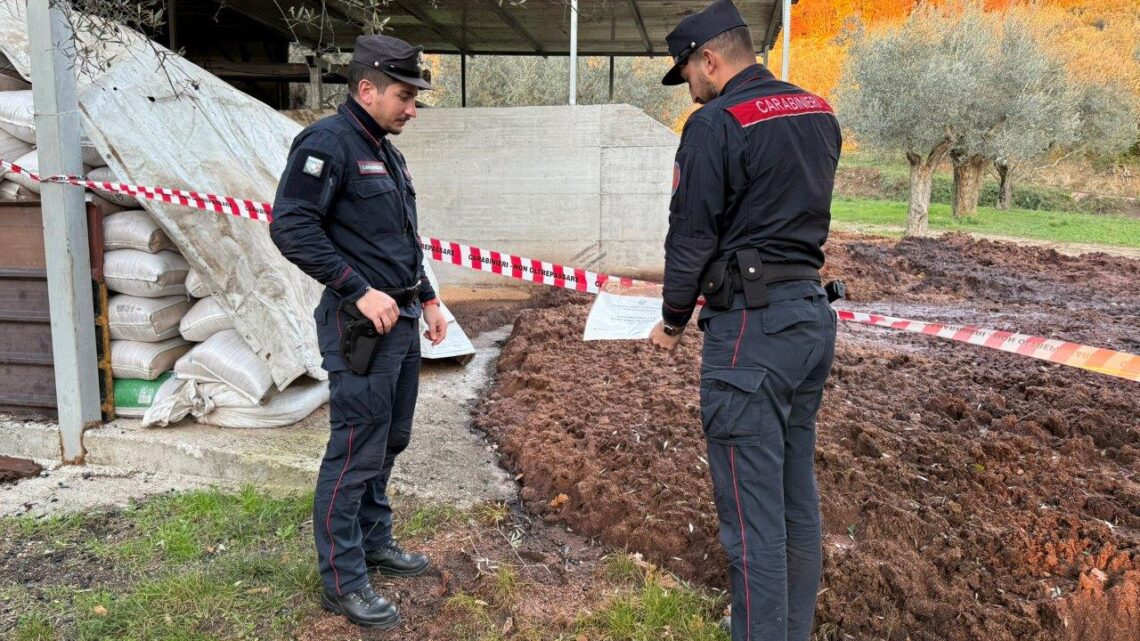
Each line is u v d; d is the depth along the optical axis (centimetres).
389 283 261
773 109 218
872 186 2788
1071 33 2836
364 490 270
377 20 405
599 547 324
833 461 357
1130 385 513
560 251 857
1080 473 364
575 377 494
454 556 311
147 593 286
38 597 288
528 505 352
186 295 417
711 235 220
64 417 396
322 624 270
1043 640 264
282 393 420
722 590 293
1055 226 1984
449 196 857
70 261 378
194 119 417
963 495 337
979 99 1683
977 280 1029
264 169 445
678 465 363
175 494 365
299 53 1429
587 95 2247
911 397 466
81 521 340
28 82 423
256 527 333
